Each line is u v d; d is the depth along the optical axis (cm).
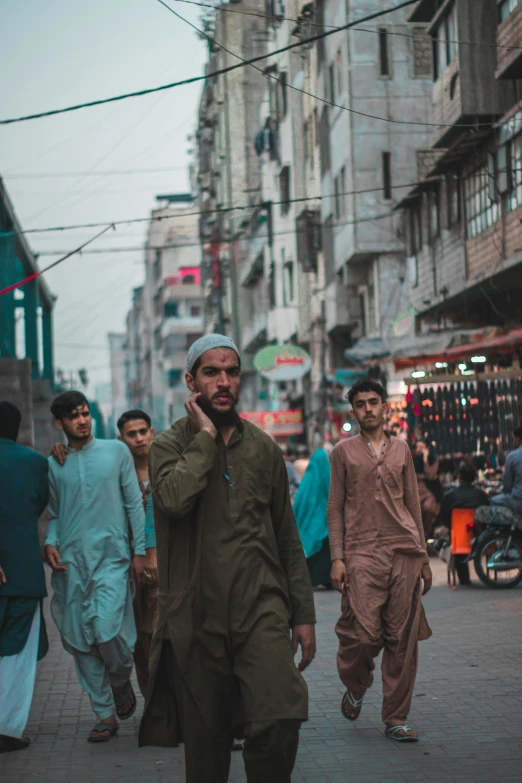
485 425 1458
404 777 518
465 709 648
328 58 2975
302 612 402
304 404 3694
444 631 914
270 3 2233
